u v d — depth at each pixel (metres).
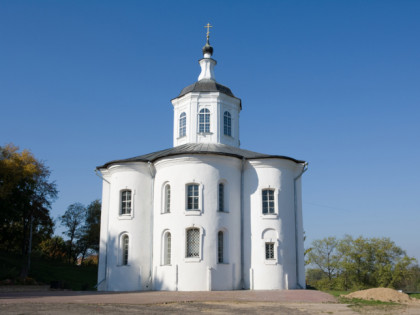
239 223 35.91
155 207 36.34
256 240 35.38
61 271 60.50
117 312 18.14
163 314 17.84
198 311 19.06
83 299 23.66
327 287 61.66
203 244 33.69
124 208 37.53
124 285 35.56
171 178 35.34
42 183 53.09
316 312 19.55
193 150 37.31
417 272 64.44
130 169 37.75
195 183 34.72
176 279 33.28
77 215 81.12
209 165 35.12
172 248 34.06
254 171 36.75
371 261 60.97
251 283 34.62
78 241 80.12
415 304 24.09
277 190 36.34
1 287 38.84
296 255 36.34
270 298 25.41
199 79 44.88
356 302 24.11
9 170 45.19
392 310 20.91
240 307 20.80
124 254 36.72
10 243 59.88
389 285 58.97
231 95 43.06
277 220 35.72
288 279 35.03
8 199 46.78
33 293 30.56
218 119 41.72
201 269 33.25
